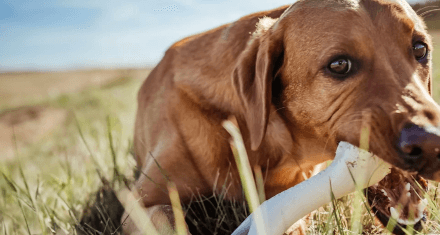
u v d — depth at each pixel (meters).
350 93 0.68
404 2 0.72
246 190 0.65
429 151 0.60
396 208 0.65
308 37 0.71
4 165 1.42
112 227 0.81
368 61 0.67
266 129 0.74
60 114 3.01
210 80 0.81
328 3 0.71
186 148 0.80
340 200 0.76
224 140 0.79
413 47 0.69
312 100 0.71
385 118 0.64
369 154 0.63
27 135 2.59
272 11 0.84
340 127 0.69
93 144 1.26
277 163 0.79
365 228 0.72
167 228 0.70
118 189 0.87
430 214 0.68
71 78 6.56
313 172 0.84
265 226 0.60
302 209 0.62
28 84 6.48
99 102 3.04
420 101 0.64
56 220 0.83
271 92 0.74
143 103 0.96
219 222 0.79
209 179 0.81
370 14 0.69
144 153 0.93
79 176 1.02
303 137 0.75
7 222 0.90
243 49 0.79
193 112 0.81
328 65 0.69
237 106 0.78
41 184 0.94
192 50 0.86
